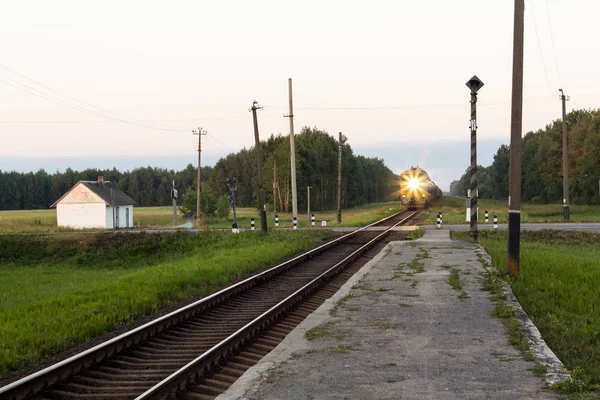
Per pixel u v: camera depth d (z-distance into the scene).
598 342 9.98
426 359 8.59
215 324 12.38
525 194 120.56
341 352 9.12
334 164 127.75
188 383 7.95
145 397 6.94
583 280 16.53
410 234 34.72
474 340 9.72
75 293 17.48
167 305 14.94
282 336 11.15
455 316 11.71
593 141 72.38
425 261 20.84
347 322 11.38
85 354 8.69
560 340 9.96
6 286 27.89
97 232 44.91
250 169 145.12
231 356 9.48
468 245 26.70
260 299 15.61
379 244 30.45
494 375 7.69
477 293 14.31
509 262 16.89
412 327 10.80
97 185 64.94
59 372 8.10
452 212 69.56
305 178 110.56
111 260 39.09
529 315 12.21
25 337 10.61
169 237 40.56
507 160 144.38
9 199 187.00
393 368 8.15
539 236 33.53
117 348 9.66
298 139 114.88
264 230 38.69
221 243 36.47
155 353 9.84
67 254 40.88
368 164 176.00
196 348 10.11
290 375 7.93
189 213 69.12
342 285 16.58
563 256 22.67
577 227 37.72
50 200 195.75
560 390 6.98
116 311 13.36
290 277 19.77
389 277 17.31
